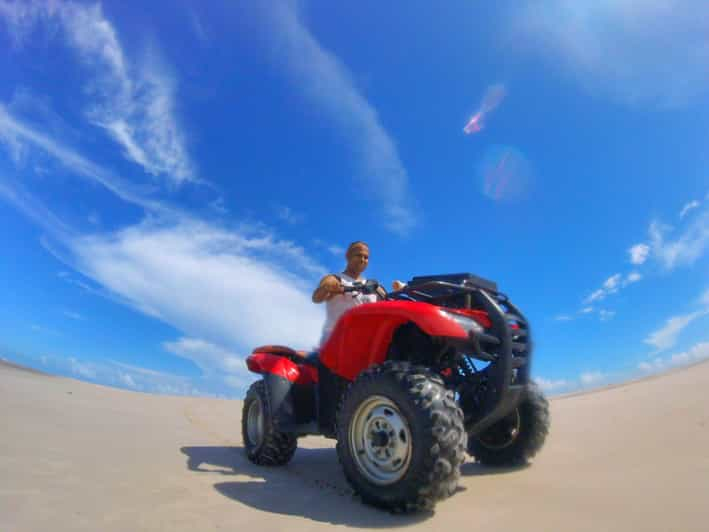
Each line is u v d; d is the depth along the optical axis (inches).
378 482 97.3
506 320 111.7
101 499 91.0
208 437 193.9
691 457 126.1
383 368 103.9
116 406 261.0
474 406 120.2
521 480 122.2
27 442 132.5
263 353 166.4
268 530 81.4
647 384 298.2
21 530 72.0
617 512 91.3
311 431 139.2
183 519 84.0
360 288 135.1
